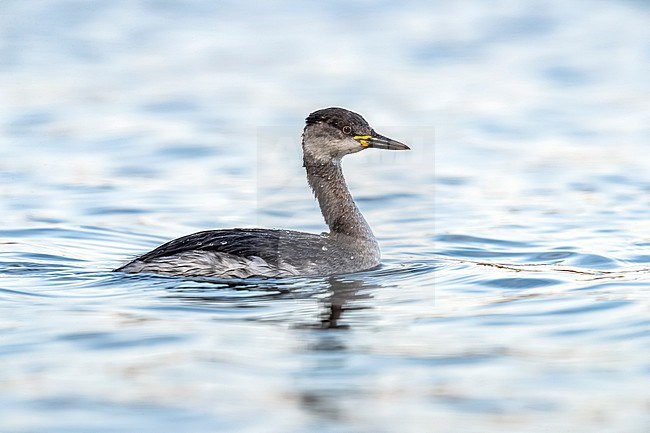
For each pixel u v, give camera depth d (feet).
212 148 78.28
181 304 42.63
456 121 87.66
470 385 34.01
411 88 99.86
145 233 57.72
